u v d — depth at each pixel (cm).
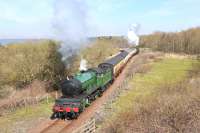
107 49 6291
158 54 7619
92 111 2467
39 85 4050
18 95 3606
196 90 2550
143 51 8756
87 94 2541
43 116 2361
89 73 2791
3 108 2714
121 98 2852
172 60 6588
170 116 1920
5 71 4206
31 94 3656
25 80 4228
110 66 3625
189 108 2002
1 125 2158
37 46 4694
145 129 1812
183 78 3822
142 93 3045
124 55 5325
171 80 3778
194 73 4012
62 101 2281
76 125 2105
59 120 2247
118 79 4100
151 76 4225
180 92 2606
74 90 2328
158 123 1861
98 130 1950
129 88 3325
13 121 2253
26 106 2739
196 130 1717
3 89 3838
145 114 2053
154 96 2609
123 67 5094
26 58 4444
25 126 2102
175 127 1794
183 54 8494
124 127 1895
